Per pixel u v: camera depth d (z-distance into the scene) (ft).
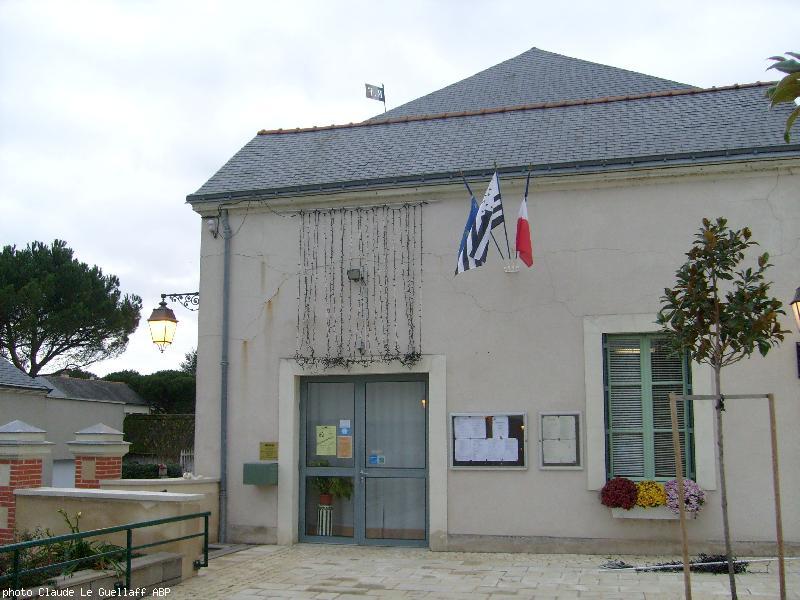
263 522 33.73
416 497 32.96
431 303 33.01
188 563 26.73
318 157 37.83
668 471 30.40
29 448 30.35
